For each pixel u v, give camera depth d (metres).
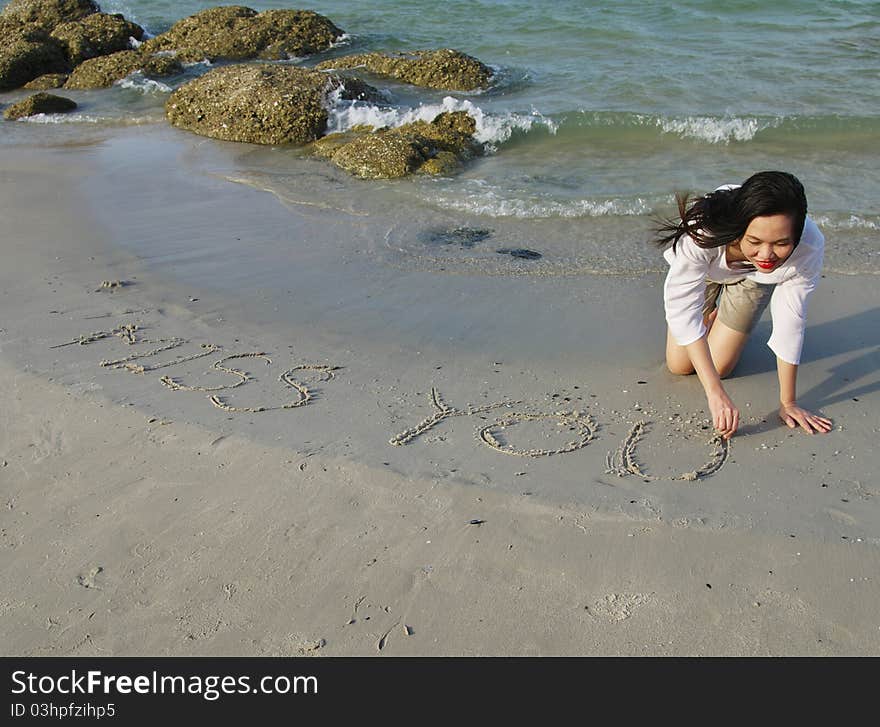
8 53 13.62
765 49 12.12
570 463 3.67
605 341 4.80
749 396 4.19
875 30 12.81
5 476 3.65
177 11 17.42
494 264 5.99
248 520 3.34
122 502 3.46
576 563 3.09
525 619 2.87
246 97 10.00
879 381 4.28
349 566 3.10
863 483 3.50
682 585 2.98
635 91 10.59
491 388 4.32
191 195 7.66
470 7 15.91
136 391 4.29
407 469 3.61
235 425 3.96
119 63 13.22
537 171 8.20
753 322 4.09
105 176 8.32
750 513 3.32
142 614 2.93
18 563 3.16
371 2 16.78
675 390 4.27
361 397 4.23
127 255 6.19
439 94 11.50
